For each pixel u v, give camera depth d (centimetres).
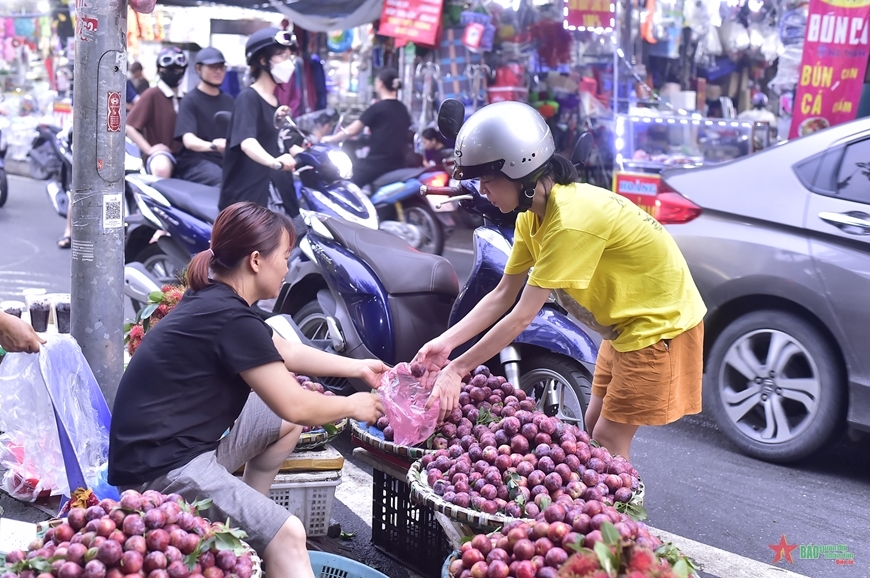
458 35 1012
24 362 341
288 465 343
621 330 324
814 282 450
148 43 1246
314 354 329
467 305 434
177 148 733
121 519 222
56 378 328
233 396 277
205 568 222
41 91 1675
